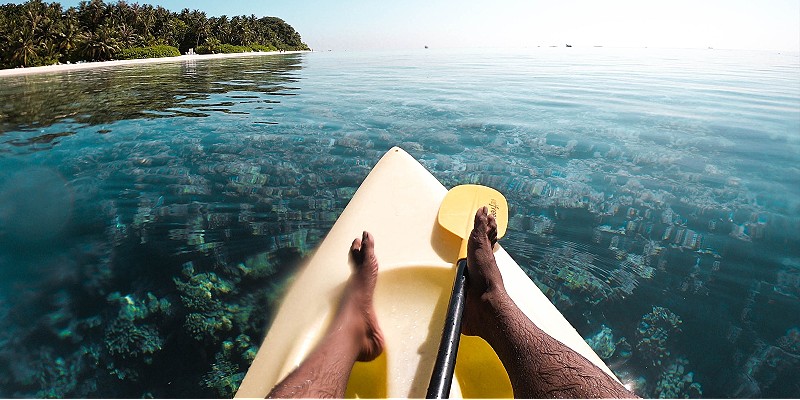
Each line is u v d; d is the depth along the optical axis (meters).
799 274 2.08
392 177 2.10
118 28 46.03
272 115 6.05
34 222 2.64
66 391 1.49
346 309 1.29
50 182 3.32
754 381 1.49
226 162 3.74
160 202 2.92
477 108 6.32
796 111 5.98
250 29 69.75
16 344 1.68
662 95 7.61
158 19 54.12
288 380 1.03
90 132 5.18
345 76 13.38
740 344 1.65
